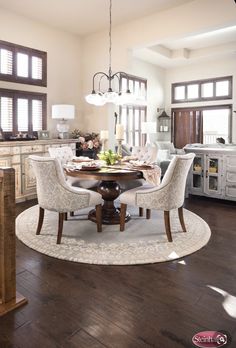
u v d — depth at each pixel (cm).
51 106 565
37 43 531
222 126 868
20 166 459
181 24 466
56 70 568
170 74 951
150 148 467
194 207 454
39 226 317
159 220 378
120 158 388
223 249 289
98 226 328
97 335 166
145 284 223
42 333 167
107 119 587
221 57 821
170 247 289
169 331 169
